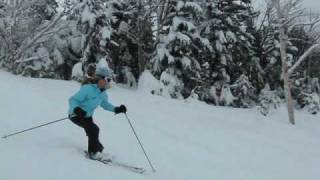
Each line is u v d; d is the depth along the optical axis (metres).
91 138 7.54
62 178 6.29
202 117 15.73
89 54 21.34
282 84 27.12
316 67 29.94
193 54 23.30
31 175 6.16
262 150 11.89
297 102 27.16
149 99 17.47
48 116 10.41
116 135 10.00
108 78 7.69
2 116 9.48
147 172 7.84
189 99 19.38
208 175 8.59
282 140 14.25
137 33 23.27
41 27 23.61
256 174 9.37
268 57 27.42
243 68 26.52
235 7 25.41
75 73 20.83
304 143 14.55
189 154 9.81
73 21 24.20
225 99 24.33
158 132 11.38
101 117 11.70
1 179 5.82
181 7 22.12
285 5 20.77
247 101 25.72
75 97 7.27
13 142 7.64
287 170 10.24
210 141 11.90
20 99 11.71
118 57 23.50
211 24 24.69
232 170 9.31
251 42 27.20
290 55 26.53
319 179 9.87
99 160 7.57
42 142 8.07
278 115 21.38
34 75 23.70
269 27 27.91
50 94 14.38
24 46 22.86
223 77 24.97
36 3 23.83
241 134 13.76
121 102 16.03
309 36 29.28
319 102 26.58
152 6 23.53
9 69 22.77
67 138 8.68
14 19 22.30
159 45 22.73
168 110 15.95
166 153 9.44
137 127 11.38
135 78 24.09
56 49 24.08
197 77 23.31
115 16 23.20
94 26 21.28
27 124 9.30
